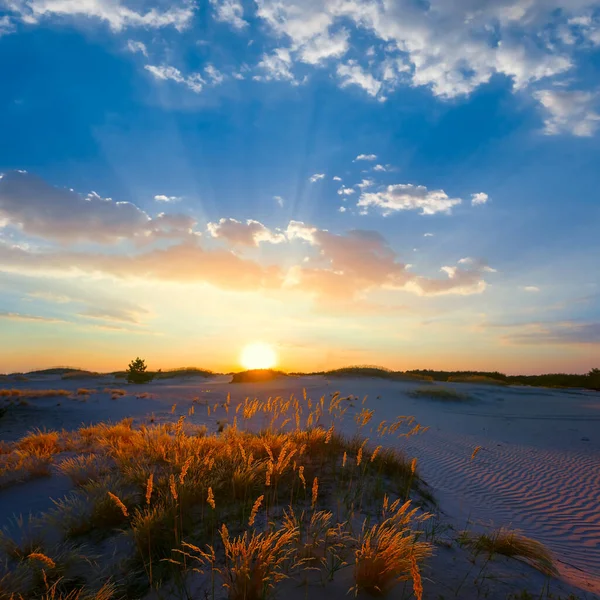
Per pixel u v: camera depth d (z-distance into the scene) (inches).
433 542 200.4
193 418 668.1
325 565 159.8
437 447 574.6
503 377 2081.7
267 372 1631.4
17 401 776.3
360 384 1316.4
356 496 241.9
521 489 411.5
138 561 168.9
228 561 161.5
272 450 296.5
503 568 180.4
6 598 146.0
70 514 210.7
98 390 1064.8
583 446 633.0
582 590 175.2
